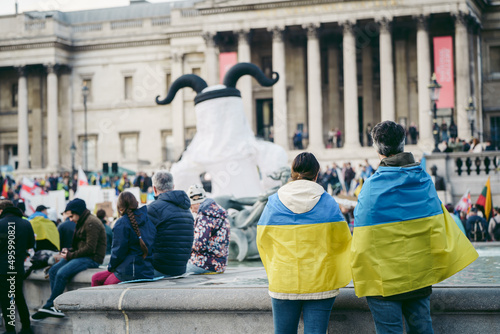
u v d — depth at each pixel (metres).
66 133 81.25
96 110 81.06
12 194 46.25
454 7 62.88
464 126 61.12
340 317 7.45
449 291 7.18
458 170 33.19
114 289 8.30
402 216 6.38
